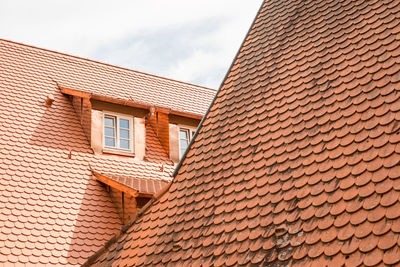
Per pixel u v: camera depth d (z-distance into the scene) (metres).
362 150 6.11
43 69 15.05
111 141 13.48
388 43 7.31
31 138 12.41
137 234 8.00
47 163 11.98
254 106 8.41
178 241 7.04
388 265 4.70
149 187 11.70
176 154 14.34
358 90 6.99
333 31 8.54
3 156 11.56
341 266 5.02
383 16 7.91
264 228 6.16
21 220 10.29
